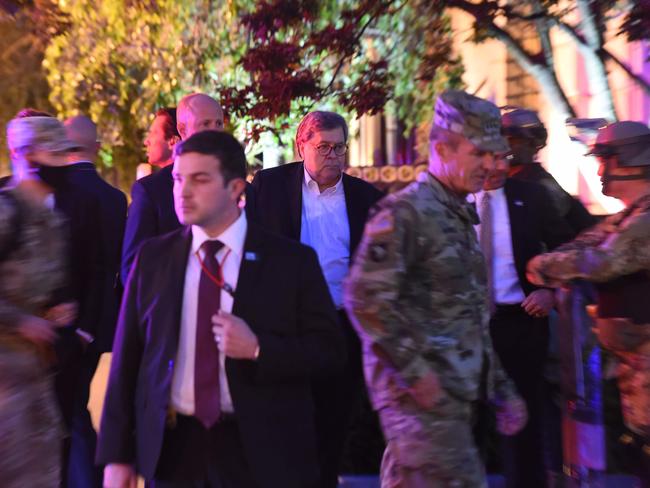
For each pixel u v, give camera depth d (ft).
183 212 10.76
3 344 11.62
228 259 11.03
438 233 11.87
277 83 26.48
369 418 19.10
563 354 16.12
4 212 11.51
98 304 16.85
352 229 16.88
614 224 14.16
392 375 11.94
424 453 11.87
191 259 11.10
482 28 27.81
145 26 35.94
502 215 16.42
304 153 16.70
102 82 38.63
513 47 28.76
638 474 14.90
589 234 14.61
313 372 11.04
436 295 11.93
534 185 16.72
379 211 12.01
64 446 16.52
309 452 11.18
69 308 13.99
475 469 12.09
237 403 10.73
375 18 29.04
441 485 11.90
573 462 16.21
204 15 35.86
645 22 23.34
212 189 10.73
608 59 31.01
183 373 10.91
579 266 13.87
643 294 13.78
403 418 12.00
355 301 11.78
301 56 27.99
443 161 12.10
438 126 12.14
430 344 11.82
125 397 11.24
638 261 13.48
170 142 18.48
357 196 17.11
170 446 11.02
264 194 16.96
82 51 36.68
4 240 11.53
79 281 16.65
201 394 10.79
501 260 16.42
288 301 11.06
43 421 11.95
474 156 11.94
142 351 11.31
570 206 17.39
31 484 11.63
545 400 17.54
